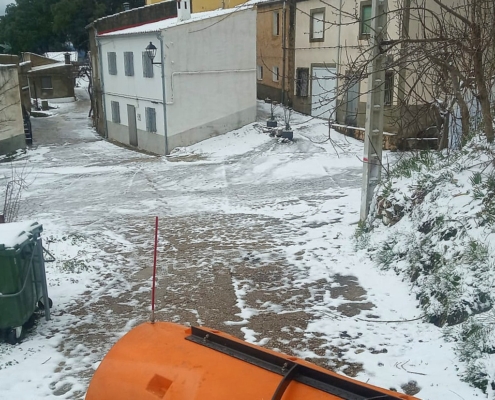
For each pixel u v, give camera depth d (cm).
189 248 1054
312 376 296
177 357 330
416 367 548
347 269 863
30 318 706
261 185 1712
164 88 2489
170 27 2427
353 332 646
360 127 2388
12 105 2778
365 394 275
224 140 2577
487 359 509
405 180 977
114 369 339
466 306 603
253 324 688
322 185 1644
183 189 1730
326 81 2608
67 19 5688
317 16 2616
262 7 3169
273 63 3152
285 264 917
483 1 816
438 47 768
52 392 548
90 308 769
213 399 291
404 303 709
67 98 5216
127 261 988
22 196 1734
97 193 1736
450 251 705
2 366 602
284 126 2597
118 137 3139
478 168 855
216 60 2575
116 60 2973
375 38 857
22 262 648
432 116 1334
